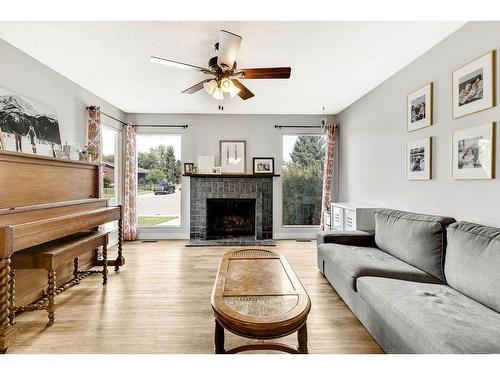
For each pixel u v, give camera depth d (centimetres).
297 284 183
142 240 521
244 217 555
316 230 544
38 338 196
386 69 321
